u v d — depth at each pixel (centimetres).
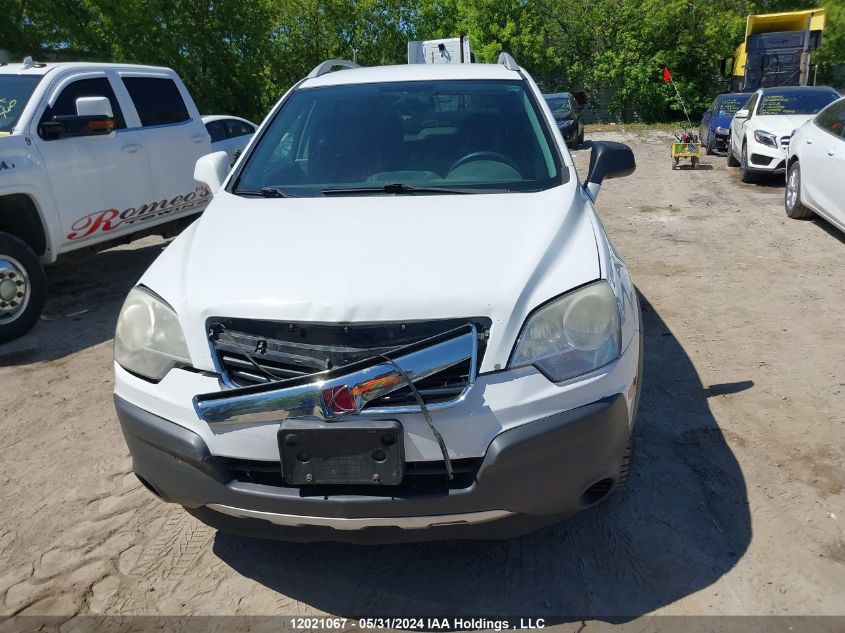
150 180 657
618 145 350
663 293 571
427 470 224
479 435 220
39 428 394
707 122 1535
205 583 268
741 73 2111
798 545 274
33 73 591
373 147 345
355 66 501
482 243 252
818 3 2516
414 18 2845
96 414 409
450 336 218
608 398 233
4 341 527
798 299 546
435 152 338
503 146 338
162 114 689
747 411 377
